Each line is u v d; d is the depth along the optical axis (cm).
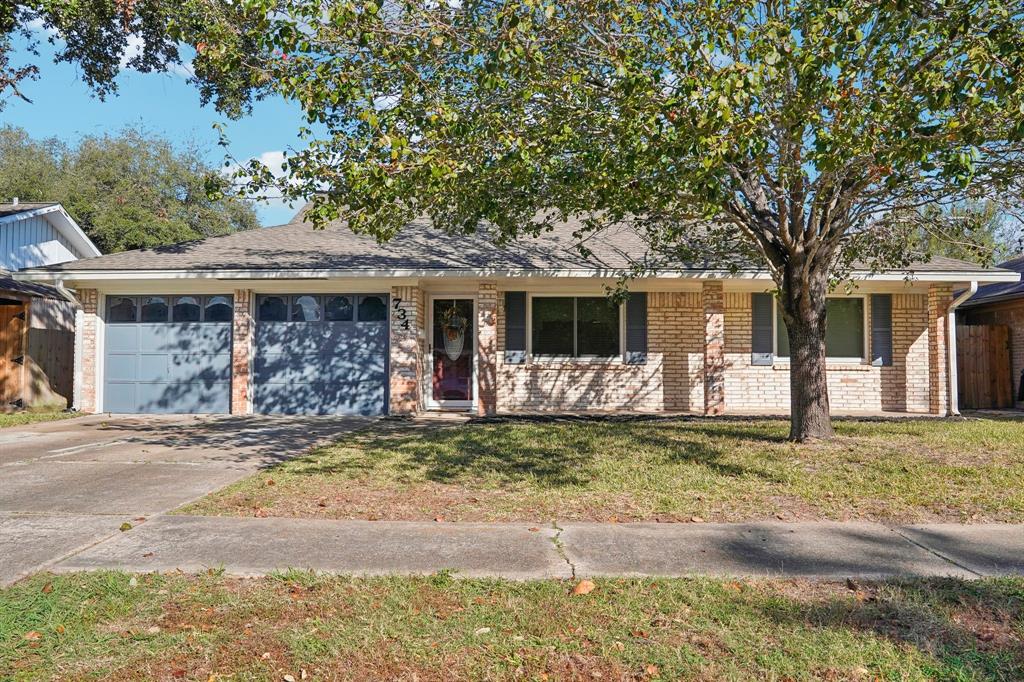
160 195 3659
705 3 624
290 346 1420
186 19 859
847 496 650
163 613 380
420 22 717
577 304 1491
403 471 770
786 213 859
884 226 1013
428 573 443
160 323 1427
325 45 691
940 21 606
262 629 361
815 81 631
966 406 1666
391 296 1396
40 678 310
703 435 1027
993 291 1778
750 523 566
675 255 1160
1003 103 586
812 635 352
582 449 904
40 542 507
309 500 641
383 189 683
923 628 360
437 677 314
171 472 780
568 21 703
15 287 1697
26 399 1416
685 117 614
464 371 1483
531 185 785
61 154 3831
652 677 313
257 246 1478
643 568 454
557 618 373
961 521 572
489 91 723
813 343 941
